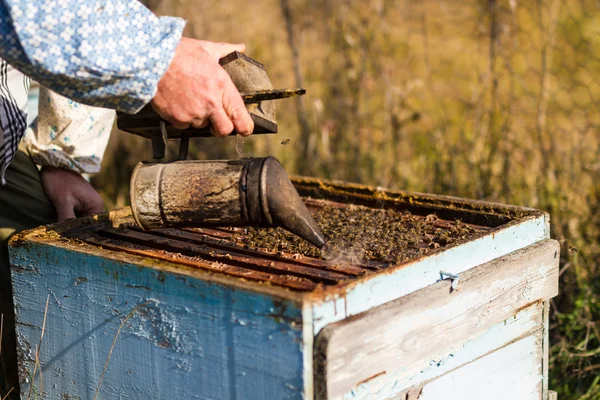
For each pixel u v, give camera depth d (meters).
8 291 2.47
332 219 2.21
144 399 1.83
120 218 2.26
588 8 5.19
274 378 1.57
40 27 1.65
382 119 4.71
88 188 2.63
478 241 1.89
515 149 3.88
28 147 2.53
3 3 1.66
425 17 5.18
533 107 4.37
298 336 1.51
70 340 1.95
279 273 1.74
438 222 2.21
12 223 2.51
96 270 1.84
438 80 5.16
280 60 5.08
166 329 1.74
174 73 1.72
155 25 1.71
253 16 5.18
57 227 2.11
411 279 1.71
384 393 1.67
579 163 3.76
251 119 1.80
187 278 1.66
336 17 4.68
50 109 2.49
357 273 1.69
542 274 2.06
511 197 3.50
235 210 1.75
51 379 2.03
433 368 1.79
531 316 2.08
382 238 1.98
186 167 1.80
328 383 1.51
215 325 1.65
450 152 3.79
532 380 2.15
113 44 1.67
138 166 1.84
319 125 4.40
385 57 4.66
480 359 1.94
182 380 1.74
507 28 4.11
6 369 2.46
